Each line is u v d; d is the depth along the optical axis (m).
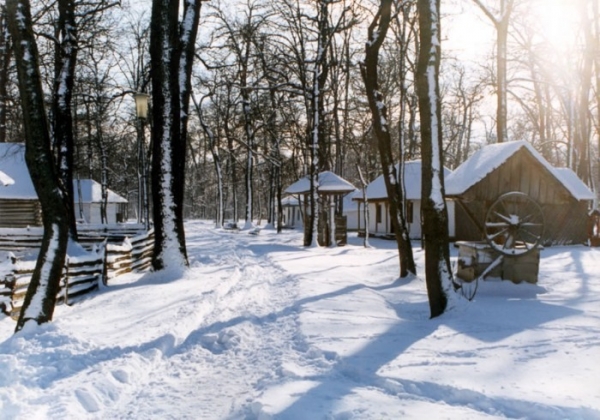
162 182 14.88
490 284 11.09
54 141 16.36
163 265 14.68
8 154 32.00
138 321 9.10
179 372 6.36
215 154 49.25
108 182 53.19
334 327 7.70
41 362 6.42
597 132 32.84
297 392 5.02
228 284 13.40
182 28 16.16
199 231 44.69
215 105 46.72
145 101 14.87
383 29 13.76
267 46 29.61
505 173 21.27
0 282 9.38
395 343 6.69
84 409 5.14
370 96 14.04
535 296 10.86
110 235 23.95
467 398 4.77
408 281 13.32
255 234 38.88
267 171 51.78
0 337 8.10
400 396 4.89
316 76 25.09
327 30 25.27
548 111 40.03
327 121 35.03
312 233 25.44
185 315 9.30
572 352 6.02
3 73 27.17
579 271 15.58
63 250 8.32
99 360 6.66
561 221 24.23
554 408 4.32
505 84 27.41
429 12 8.86
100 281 13.26
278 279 14.19
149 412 5.07
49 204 8.23
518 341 6.60
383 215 34.78
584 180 31.77
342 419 4.37
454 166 50.91
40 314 8.02
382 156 13.95
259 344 7.42
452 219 28.08
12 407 5.02
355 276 14.34
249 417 4.75
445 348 6.37
